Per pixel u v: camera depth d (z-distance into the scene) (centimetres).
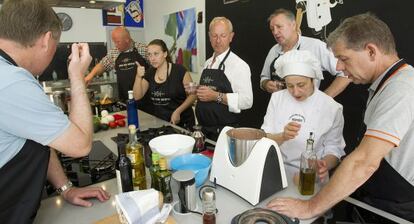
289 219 89
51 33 86
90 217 100
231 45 314
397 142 86
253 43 291
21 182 84
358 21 96
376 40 93
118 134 186
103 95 293
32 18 80
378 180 107
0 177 79
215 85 211
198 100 222
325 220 98
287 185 117
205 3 346
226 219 96
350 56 97
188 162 122
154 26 472
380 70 98
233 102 199
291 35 221
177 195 106
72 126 85
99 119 206
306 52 143
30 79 78
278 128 157
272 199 107
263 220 89
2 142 77
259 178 102
